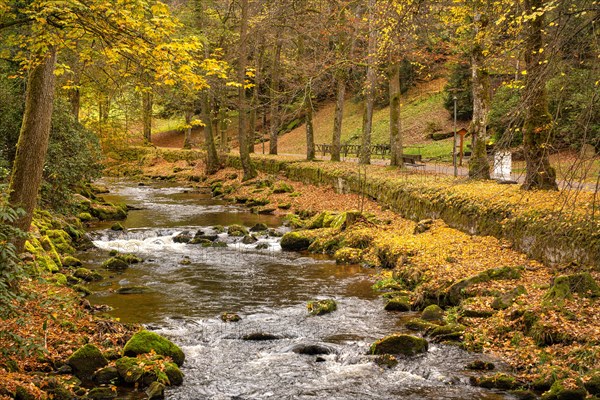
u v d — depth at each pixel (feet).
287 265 59.41
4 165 62.08
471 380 30.48
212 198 114.32
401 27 54.34
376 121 171.83
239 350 35.76
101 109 145.89
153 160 173.99
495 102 90.48
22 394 25.75
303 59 111.14
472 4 61.05
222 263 60.23
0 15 32.27
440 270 47.91
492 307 39.60
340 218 71.97
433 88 172.24
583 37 27.17
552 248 44.80
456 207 60.64
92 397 28.27
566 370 29.48
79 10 29.86
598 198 44.91
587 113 25.77
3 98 68.28
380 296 47.91
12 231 27.63
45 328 31.42
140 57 33.22
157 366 30.78
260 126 213.66
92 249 65.67
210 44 118.42
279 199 102.78
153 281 52.29
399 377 31.30
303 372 32.19
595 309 34.99
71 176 75.61
